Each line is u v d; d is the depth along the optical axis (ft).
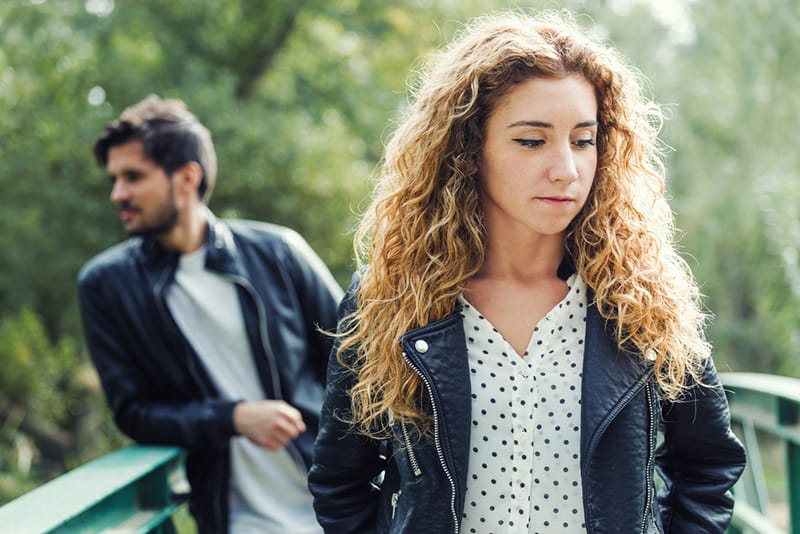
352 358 5.06
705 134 38.81
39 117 30.48
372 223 5.35
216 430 7.55
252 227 8.43
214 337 8.00
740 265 39.65
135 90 31.07
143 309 7.94
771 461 37.60
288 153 29.63
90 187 31.17
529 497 4.64
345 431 5.14
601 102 4.90
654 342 4.65
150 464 7.02
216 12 34.14
